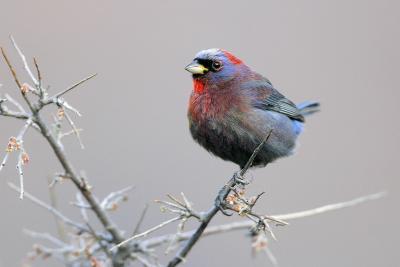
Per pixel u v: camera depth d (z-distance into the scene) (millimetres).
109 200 7727
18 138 6035
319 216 13250
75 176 7273
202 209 12719
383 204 13734
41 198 12117
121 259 7426
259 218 6762
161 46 15539
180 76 15008
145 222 12188
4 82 13648
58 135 7160
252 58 15898
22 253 11039
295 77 15852
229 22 16172
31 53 14516
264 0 16656
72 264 7551
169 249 6934
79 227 7422
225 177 13375
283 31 16469
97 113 13961
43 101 6480
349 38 16719
